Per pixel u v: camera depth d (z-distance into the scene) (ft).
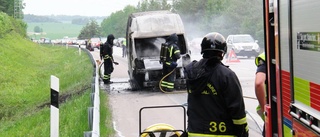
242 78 64.28
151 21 56.18
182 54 57.16
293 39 13.64
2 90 83.51
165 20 56.29
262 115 18.80
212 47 15.25
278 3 14.83
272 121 16.02
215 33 15.65
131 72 58.18
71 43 291.38
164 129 19.43
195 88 15.46
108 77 64.13
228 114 15.26
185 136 16.55
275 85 15.90
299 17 13.12
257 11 168.76
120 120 38.04
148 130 19.52
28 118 56.65
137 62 55.01
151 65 54.49
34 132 42.65
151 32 55.67
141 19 56.49
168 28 55.93
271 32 15.97
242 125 15.16
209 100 15.34
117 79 69.97
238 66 83.71
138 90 56.65
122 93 54.65
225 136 15.33
